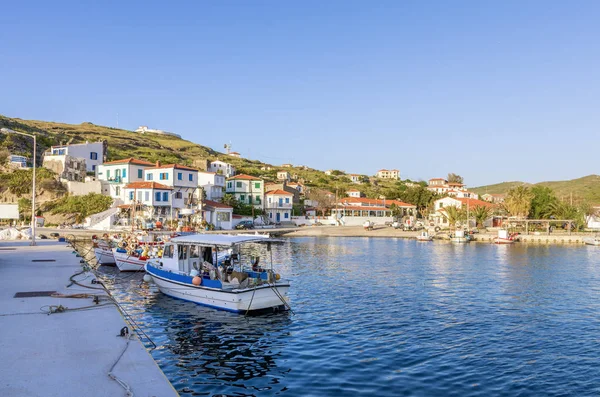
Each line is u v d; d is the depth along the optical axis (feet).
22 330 44.21
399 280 117.29
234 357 56.13
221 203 316.19
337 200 426.51
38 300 58.49
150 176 291.58
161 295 91.50
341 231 330.75
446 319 75.92
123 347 39.22
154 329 68.13
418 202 481.87
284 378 49.37
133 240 140.67
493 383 48.65
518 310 83.10
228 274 82.53
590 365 54.29
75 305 55.83
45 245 149.28
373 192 557.74
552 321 75.15
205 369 51.90
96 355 37.01
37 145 363.35
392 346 60.90
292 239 279.28
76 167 303.48
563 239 285.02
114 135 556.92
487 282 115.55
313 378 49.44
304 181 554.46
